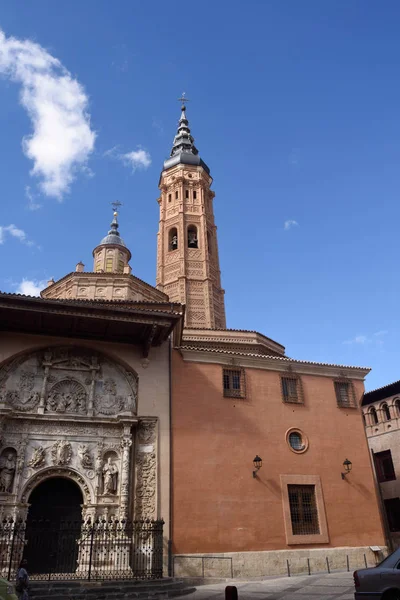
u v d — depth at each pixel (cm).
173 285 4641
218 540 1994
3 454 1902
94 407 2081
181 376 2267
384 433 3188
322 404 2503
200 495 2047
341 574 1956
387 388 3222
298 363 2541
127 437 2020
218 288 4872
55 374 2108
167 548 1903
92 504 1902
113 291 3322
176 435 2128
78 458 1973
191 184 5341
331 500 2291
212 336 3459
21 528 1742
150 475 2009
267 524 2106
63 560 1819
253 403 2344
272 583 1797
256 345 3312
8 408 1916
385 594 1010
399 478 3025
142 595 1547
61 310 1956
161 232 5066
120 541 1828
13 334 2088
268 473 2214
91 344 2166
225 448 2184
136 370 2184
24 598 1244
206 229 5066
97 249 4112
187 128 6269
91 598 1493
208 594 1587
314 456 2352
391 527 3031
